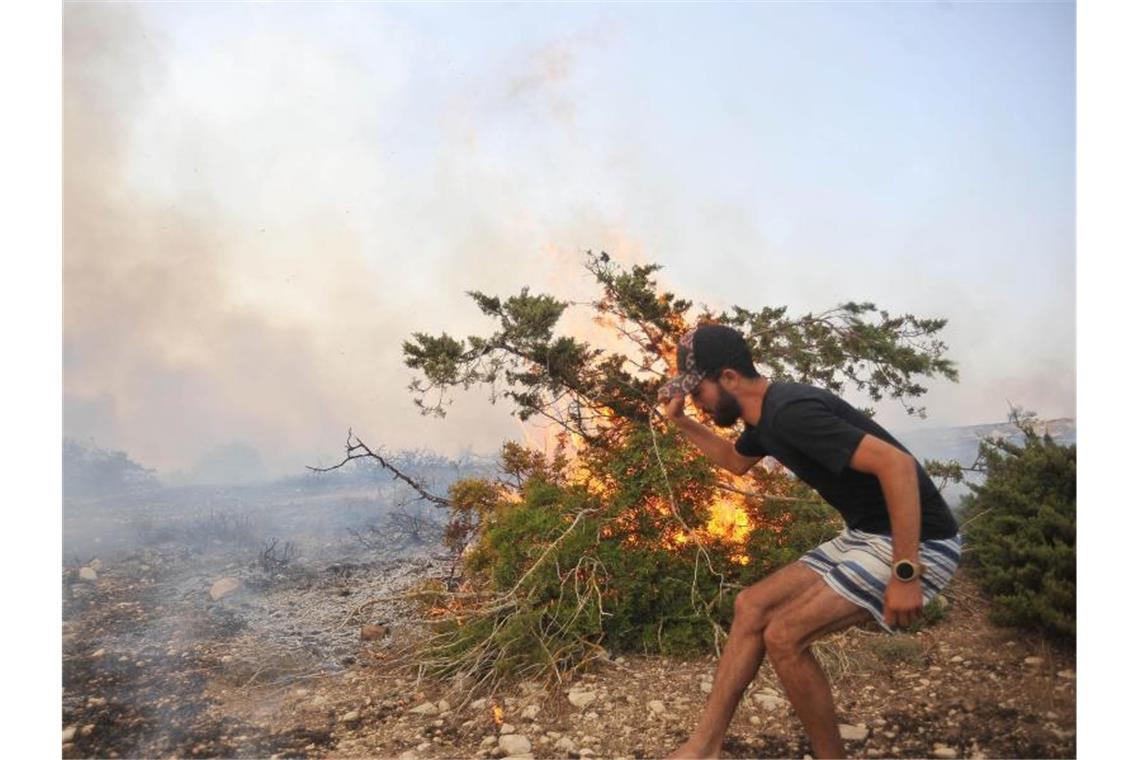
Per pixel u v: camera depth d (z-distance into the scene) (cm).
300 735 346
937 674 365
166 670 402
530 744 331
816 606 276
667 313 473
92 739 348
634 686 370
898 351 456
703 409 313
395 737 343
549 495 443
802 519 431
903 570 264
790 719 339
